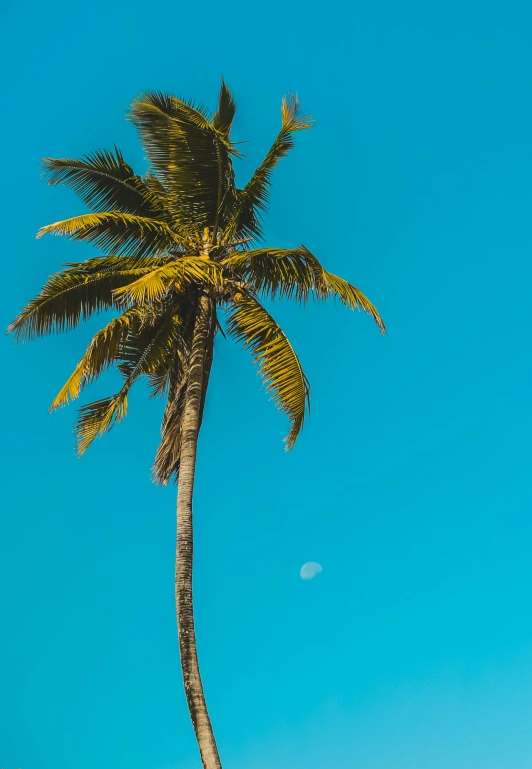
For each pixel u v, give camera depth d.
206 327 17.91
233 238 19.55
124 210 19.91
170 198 19.75
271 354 17.03
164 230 18.80
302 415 16.61
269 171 20.00
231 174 19.50
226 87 20.84
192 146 19.17
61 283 17.80
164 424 18.08
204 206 19.66
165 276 16.28
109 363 16.75
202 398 18.06
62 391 15.62
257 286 18.09
